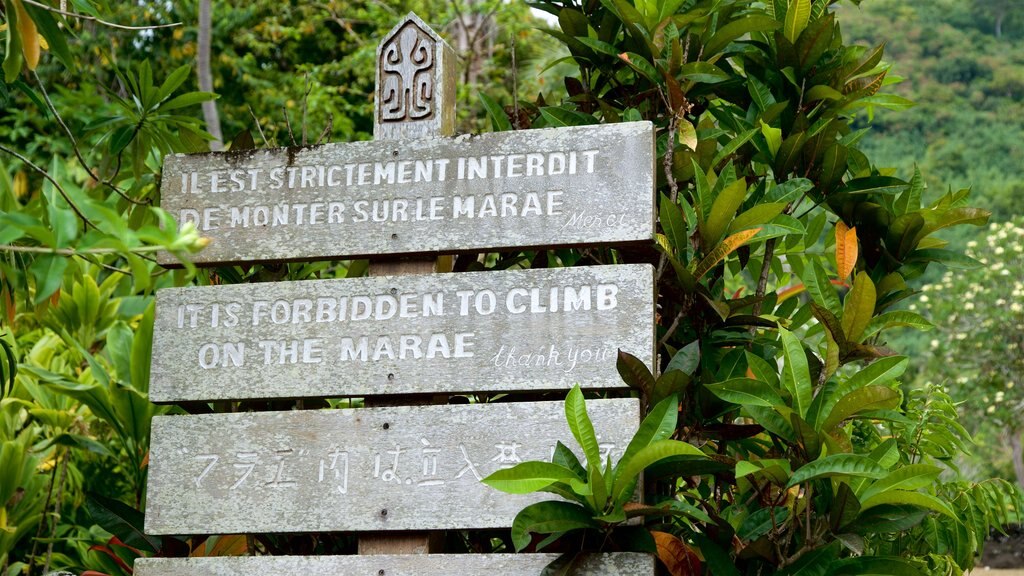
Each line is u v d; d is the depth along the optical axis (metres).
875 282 3.68
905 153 35.19
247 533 3.33
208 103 8.94
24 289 3.81
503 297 3.26
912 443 4.07
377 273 3.41
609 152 3.29
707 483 3.77
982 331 15.94
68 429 5.27
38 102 4.11
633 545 3.03
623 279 3.19
